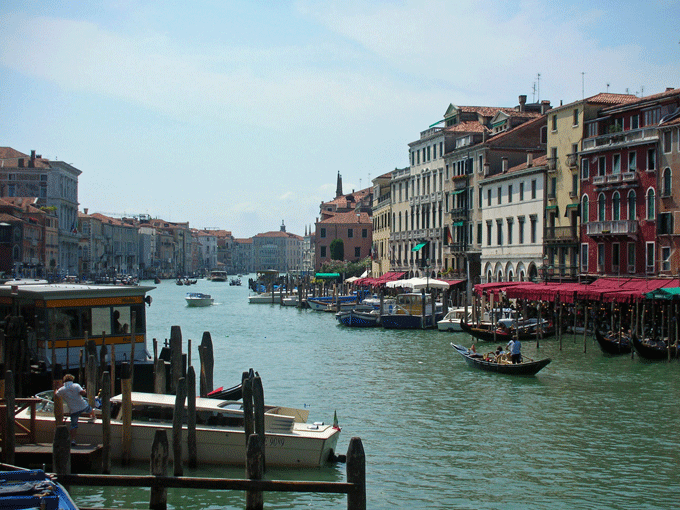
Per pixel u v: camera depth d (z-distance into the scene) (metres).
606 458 18.14
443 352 38.06
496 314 43.72
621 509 14.87
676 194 39.84
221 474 16.48
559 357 34.62
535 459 18.08
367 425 21.52
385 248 87.25
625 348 35.03
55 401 16.30
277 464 16.98
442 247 68.44
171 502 15.54
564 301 38.38
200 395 23.12
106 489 16.19
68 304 22.41
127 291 23.39
